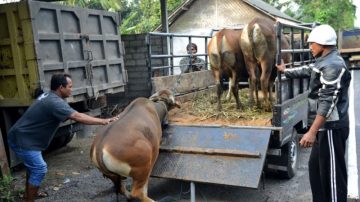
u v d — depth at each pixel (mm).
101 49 6965
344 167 3781
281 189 5109
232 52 5441
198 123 5059
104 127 4145
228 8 19188
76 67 6254
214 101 6324
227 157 4410
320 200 3936
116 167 3822
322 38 3615
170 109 5164
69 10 6141
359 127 7785
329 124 3686
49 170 6461
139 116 4258
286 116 4793
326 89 3535
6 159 5559
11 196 5203
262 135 4473
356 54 14430
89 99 6652
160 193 5191
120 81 7543
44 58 5633
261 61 5125
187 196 5031
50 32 5770
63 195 5324
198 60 7863
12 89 5895
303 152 6676
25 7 5379
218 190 5184
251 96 5727
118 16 7488
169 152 4715
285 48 5352
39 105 4598
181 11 19516
